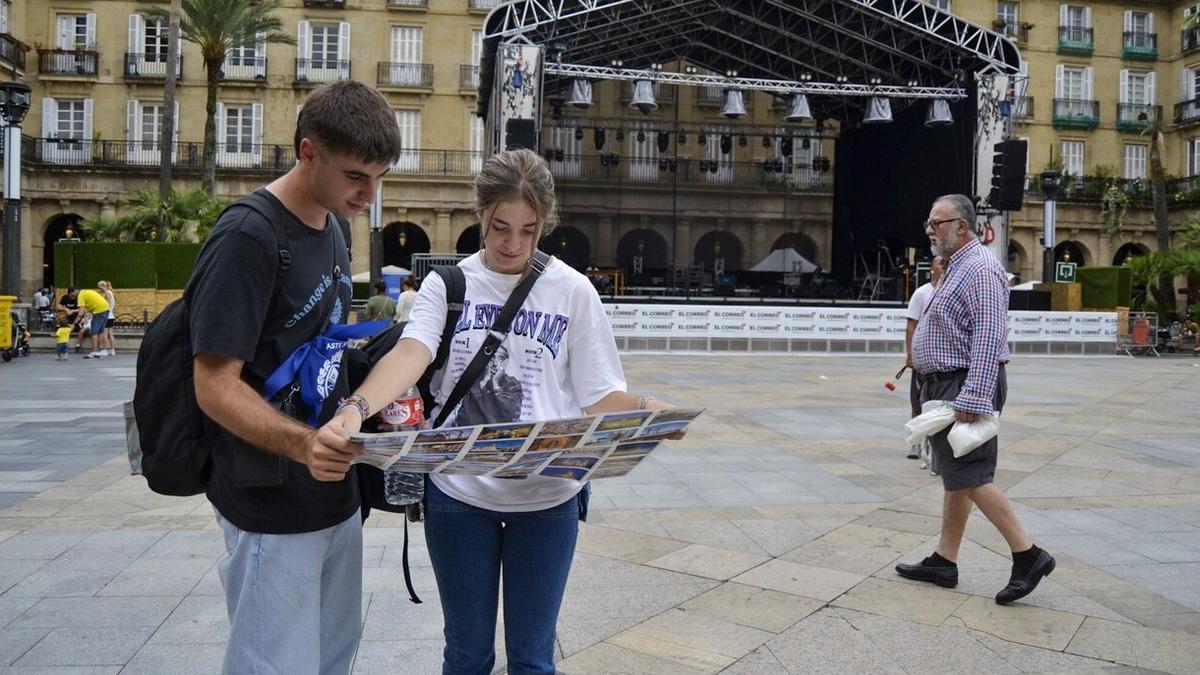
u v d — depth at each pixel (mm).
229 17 28328
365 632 3592
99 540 4789
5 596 3918
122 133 34969
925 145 27172
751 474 6816
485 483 2246
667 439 2207
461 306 2254
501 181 2156
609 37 25516
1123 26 40094
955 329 4078
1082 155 40062
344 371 2043
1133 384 15016
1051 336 23266
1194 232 32656
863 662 3355
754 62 28922
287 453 1783
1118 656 3439
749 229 34688
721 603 3971
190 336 1928
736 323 20828
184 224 25969
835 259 33062
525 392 2248
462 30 35594
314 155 1892
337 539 2141
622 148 34000
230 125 35094
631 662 3336
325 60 35156
